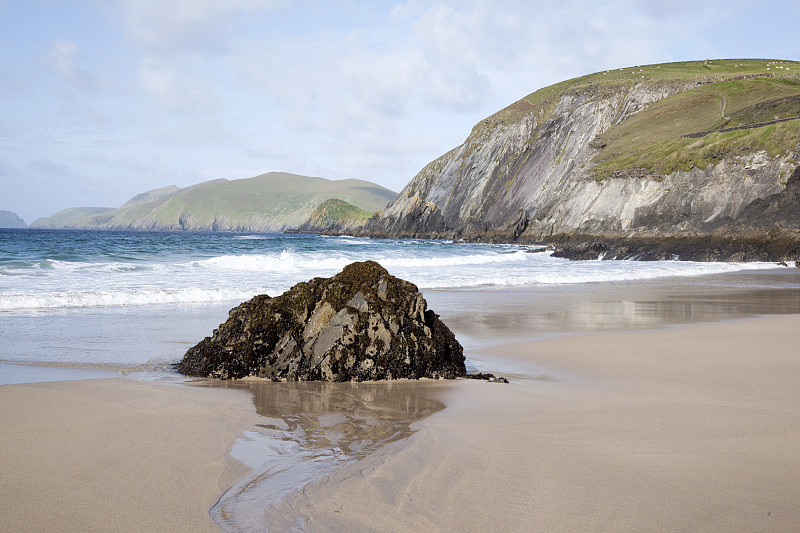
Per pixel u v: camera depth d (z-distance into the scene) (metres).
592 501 4.47
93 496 4.54
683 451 5.65
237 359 9.53
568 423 6.71
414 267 36.12
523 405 7.66
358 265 10.80
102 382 8.62
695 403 7.69
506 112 131.50
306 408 7.49
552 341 13.10
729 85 99.81
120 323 14.41
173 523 4.10
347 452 5.65
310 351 9.55
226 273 27.11
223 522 4.13
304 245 61.97
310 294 10.37
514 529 4.01
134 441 5.90
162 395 7.96
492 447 5.77
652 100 105.00
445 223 119.19
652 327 15.34
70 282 21.70
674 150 75.25
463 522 4.11
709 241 55.41
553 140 110.88
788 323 15.89
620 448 5.75
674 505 4.40
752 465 5.25
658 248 56.81
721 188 63.16
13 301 16.73
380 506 4.37
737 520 4.15
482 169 121.56
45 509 4.28
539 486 4.76
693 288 27.44
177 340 12.43
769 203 57.69
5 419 6.52
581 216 78.25
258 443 5.94
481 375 9.68
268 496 4.57
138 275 25.02
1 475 4.91
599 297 22.81
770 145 61.00
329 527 4.04
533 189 106.12
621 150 88.94
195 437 6.09
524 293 23.89
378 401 7.92
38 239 67.88
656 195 69.12
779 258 48.47
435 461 5.34
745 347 12.09
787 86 93.12
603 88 113.12
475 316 17.14
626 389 8.64
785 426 6.53
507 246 78.38
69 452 5.52
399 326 9.82
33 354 10.65
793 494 4.61
